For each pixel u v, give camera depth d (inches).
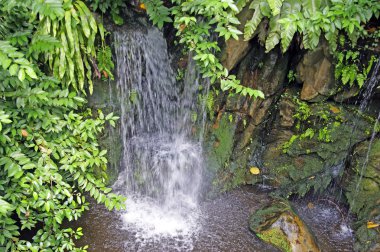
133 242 148.6
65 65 126.9
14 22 116.0
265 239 148.5
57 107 126.1
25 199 113.3
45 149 118.3
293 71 163.2
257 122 172.7
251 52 156.8
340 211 170.7
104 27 151.7
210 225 160.1
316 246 147.2
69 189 128.0
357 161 161.2
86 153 129.3
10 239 112.1
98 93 155.1
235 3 136.7
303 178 175.2
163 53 169.0
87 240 145.8
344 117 160.1
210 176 175.0
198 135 177.9
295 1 133.7
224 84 135.4
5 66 88.3
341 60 145.6
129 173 175.2
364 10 130.6
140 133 184.2
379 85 147.5
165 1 157.2
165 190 173.5
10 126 112.9
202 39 134.1
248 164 184.7
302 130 169.2
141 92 175.5
